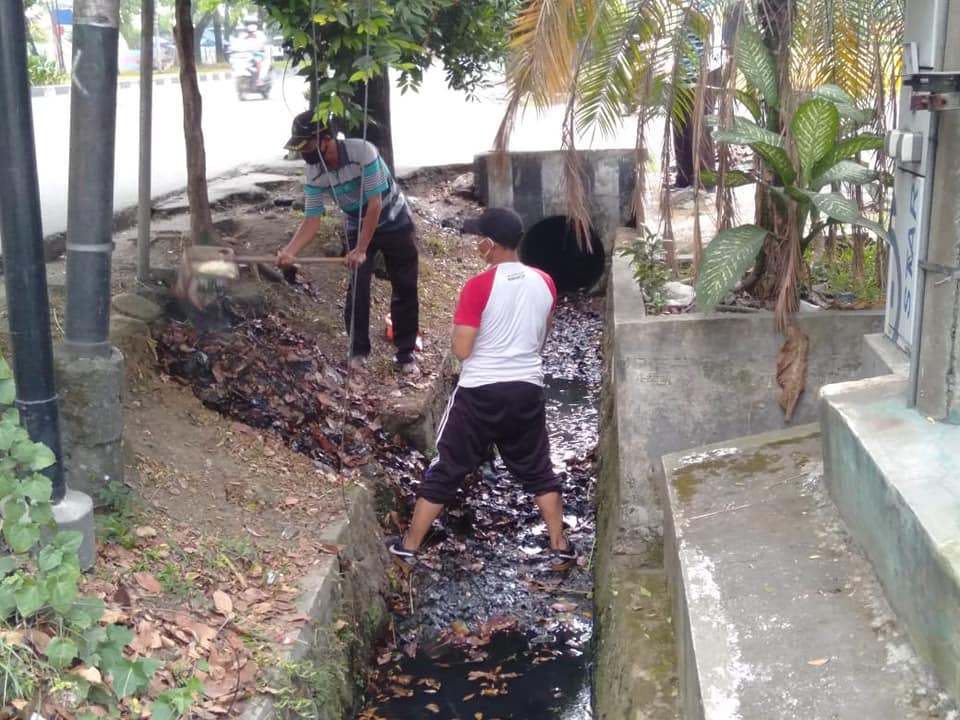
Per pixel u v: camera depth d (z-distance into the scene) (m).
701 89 4.46
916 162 3.81
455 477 5.38
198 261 5.92
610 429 6.32
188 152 6.29
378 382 6.78
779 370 4.72
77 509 3.54
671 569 3.99
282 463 5.27
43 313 3.41
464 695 4.61
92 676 3.03
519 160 12.17
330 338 6.86
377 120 8.88
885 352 4.13
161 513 4.27
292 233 8.33
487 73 9.49
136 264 6.54
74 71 3.68
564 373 9.50
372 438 6.16
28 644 3.04
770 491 3.97
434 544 5.84
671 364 4.80
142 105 5.86
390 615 5.09
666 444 4.86
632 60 4.64
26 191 3.32
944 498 2.86
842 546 3.44
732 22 4.63
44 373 3.44
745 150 5.30
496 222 5.24
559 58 4.52
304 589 4.11
